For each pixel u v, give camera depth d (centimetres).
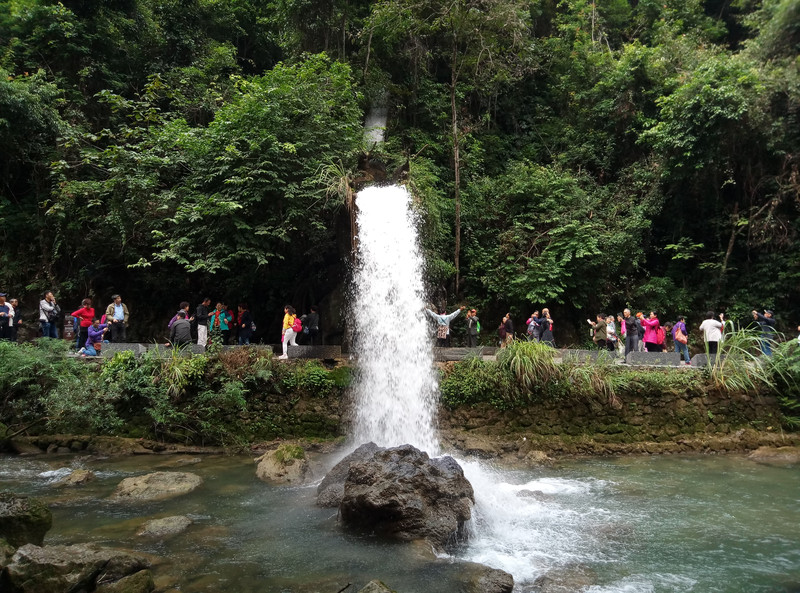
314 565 513
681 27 2489
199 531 610
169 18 2153
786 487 850
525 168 2102
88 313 1319
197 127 1667
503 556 557
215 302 1736
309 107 1489
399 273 1278
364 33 1895
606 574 512
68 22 1823
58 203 1543
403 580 480
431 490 618
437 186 2002
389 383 1198
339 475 767
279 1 2008
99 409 1041
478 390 1146
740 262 1950
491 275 1906
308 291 1602
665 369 1205
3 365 1071
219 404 1109
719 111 1722
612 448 1116
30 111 1572
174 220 1380
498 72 2050
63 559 443
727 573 516
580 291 1880
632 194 2078
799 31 1905
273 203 1390
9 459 983
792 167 1822
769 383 1173
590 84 2392
